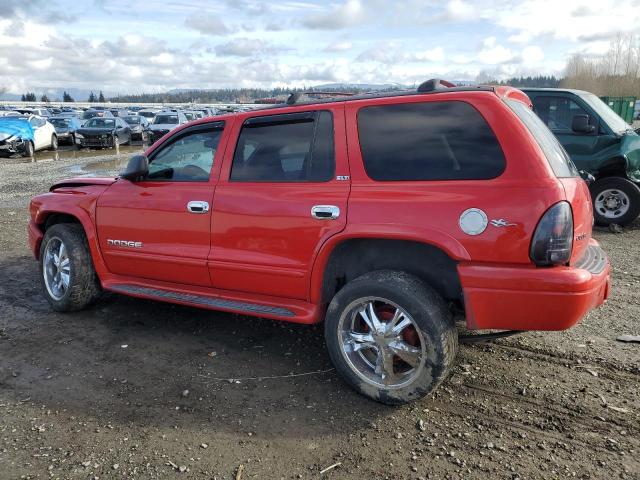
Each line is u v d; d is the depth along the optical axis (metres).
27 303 5.22
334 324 3.42
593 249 3.61
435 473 2.73
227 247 3.90
